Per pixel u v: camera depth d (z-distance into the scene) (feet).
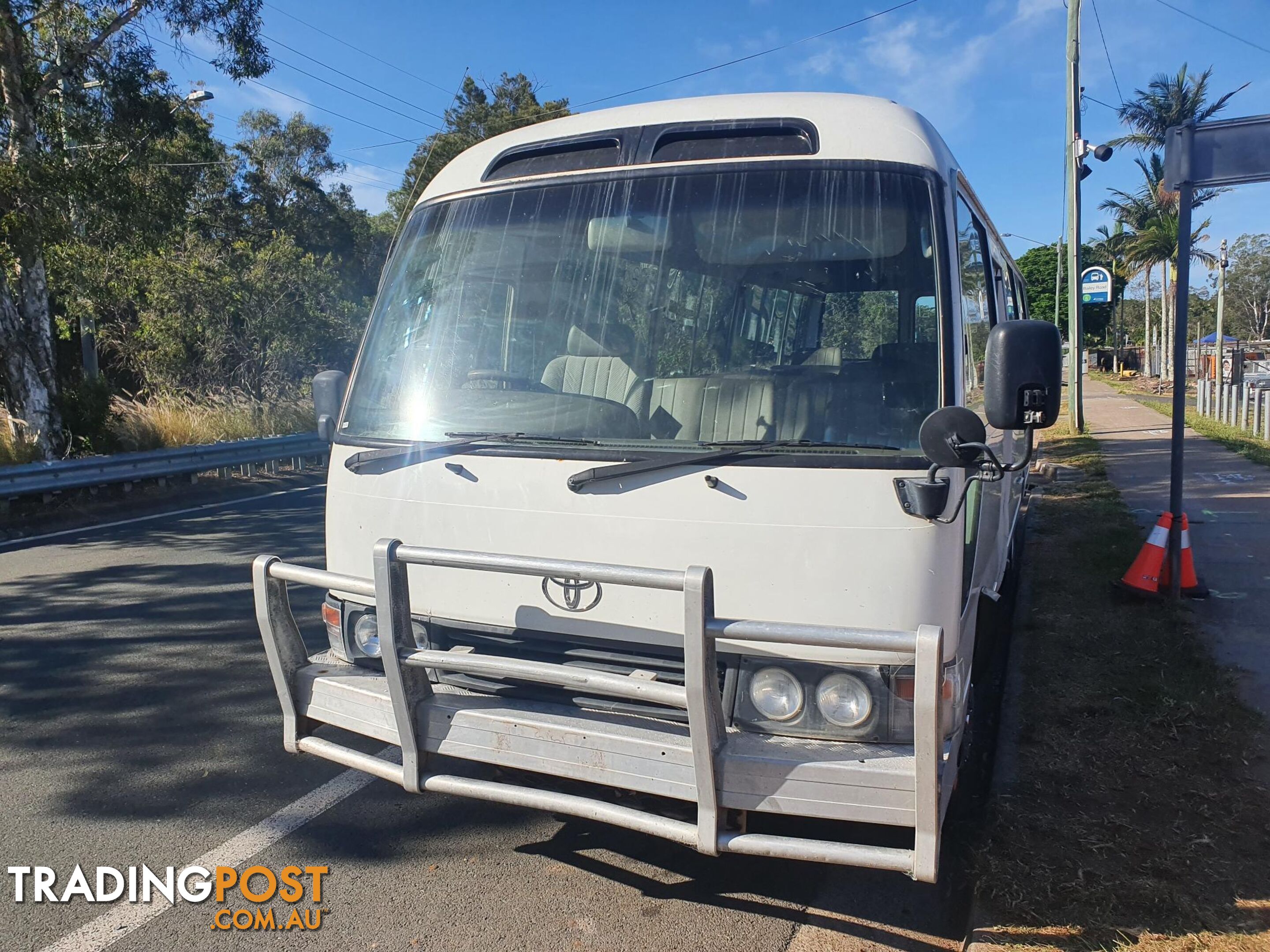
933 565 9.51
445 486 11.30
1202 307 225.56
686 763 9.41
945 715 9.81
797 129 11.34
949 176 11.16
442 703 10.65
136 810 13.98
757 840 9.28
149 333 70.95
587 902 11.57
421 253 12.98
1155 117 120.47
